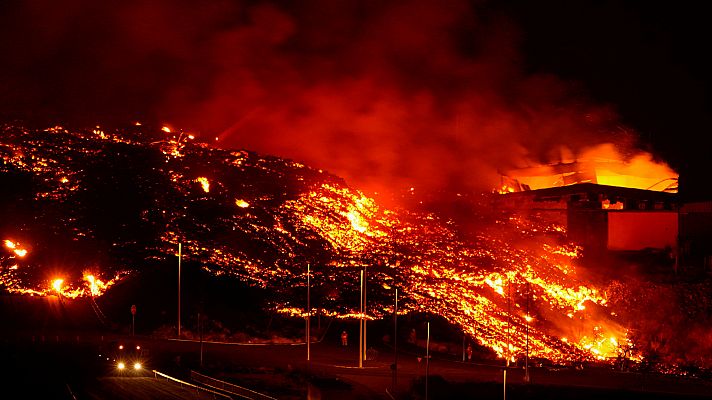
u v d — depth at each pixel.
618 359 69.69
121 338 59.22
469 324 72.38
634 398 50.19
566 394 49.94
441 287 80.38
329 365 54.88
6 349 52.81
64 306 66.94
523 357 66.25
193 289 70.62
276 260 81.12
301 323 68.56
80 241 79.31
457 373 55.62
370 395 44.69
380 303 74.06
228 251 80.38
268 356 56.41
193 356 53.62
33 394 39.09
